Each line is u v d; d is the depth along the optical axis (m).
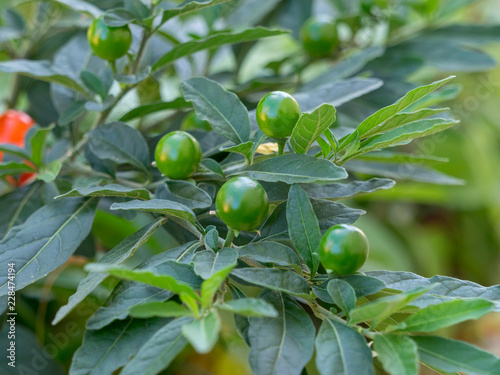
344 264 0.32
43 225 0.36
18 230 0.35
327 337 0.31
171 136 0.35
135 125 0.48
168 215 0.35
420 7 0.50
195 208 0.35
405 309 0.31
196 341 0.28
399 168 0.45
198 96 0.36
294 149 0.34
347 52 0.50
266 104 0.34
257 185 0.33
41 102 0.46
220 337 0.48
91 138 0.38
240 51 0.50
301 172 0.33
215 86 0.36
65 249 0.35
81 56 0.43
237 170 0.35
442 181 0.44
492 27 0.50
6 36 0.47
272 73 0.50
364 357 0.30
